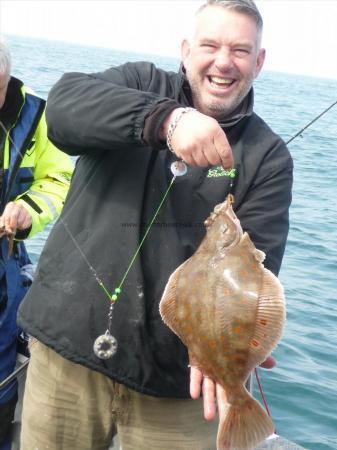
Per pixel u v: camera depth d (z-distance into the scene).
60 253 1.06
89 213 1.05
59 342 1.02
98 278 1.01
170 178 1.03
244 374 0.83
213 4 0.98
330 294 2.77
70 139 0.97
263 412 0.82
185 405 1.08
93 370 1.03
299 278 2.96
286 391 1.92
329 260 3.29
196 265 0.87
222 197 1.03
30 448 1.11
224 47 0.96
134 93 0.90
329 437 1.72
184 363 1.04
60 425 1.09
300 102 15.06
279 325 0.81
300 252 3.39
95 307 1.01
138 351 1.01
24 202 1.39
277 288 0.82
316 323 2.42
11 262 1.41
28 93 1.42
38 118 1.42
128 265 1.01
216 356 0.84
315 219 4.18
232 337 0.82
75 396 1.07
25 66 13.84
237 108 1.05
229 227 0.88
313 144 7.95
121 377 1.02
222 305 0.83
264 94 17.52
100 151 1.04
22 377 1.49
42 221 1.39
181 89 1.05
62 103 0.96
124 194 1.02
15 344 1.45
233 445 0.81
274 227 1.04
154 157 1.03
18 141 1.38
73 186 1.10
